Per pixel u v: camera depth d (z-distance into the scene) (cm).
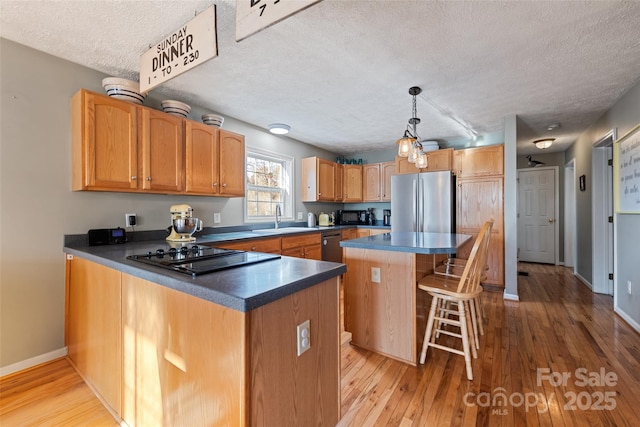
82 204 217
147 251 180
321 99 282
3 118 184
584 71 227
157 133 231
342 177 515
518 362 197
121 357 143
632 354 206
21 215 191
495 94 272
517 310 300
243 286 98
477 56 205
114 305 148
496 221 380
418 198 412
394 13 160
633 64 216
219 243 257
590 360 199
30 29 174
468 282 186
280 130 363
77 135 201
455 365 196
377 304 214
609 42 187
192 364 104
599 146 357
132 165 216
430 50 197
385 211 520
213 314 97
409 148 234
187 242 239
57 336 204
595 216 365
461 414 148
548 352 210
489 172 385
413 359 196
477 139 431
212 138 274
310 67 220
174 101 248
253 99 282
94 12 158
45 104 200
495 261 380
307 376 116
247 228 360
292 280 107
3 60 183
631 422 141
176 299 111
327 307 128
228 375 92
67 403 159
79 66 216
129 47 193
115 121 208
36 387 173
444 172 394
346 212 537
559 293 362
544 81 245
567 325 260
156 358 121
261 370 94
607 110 315
